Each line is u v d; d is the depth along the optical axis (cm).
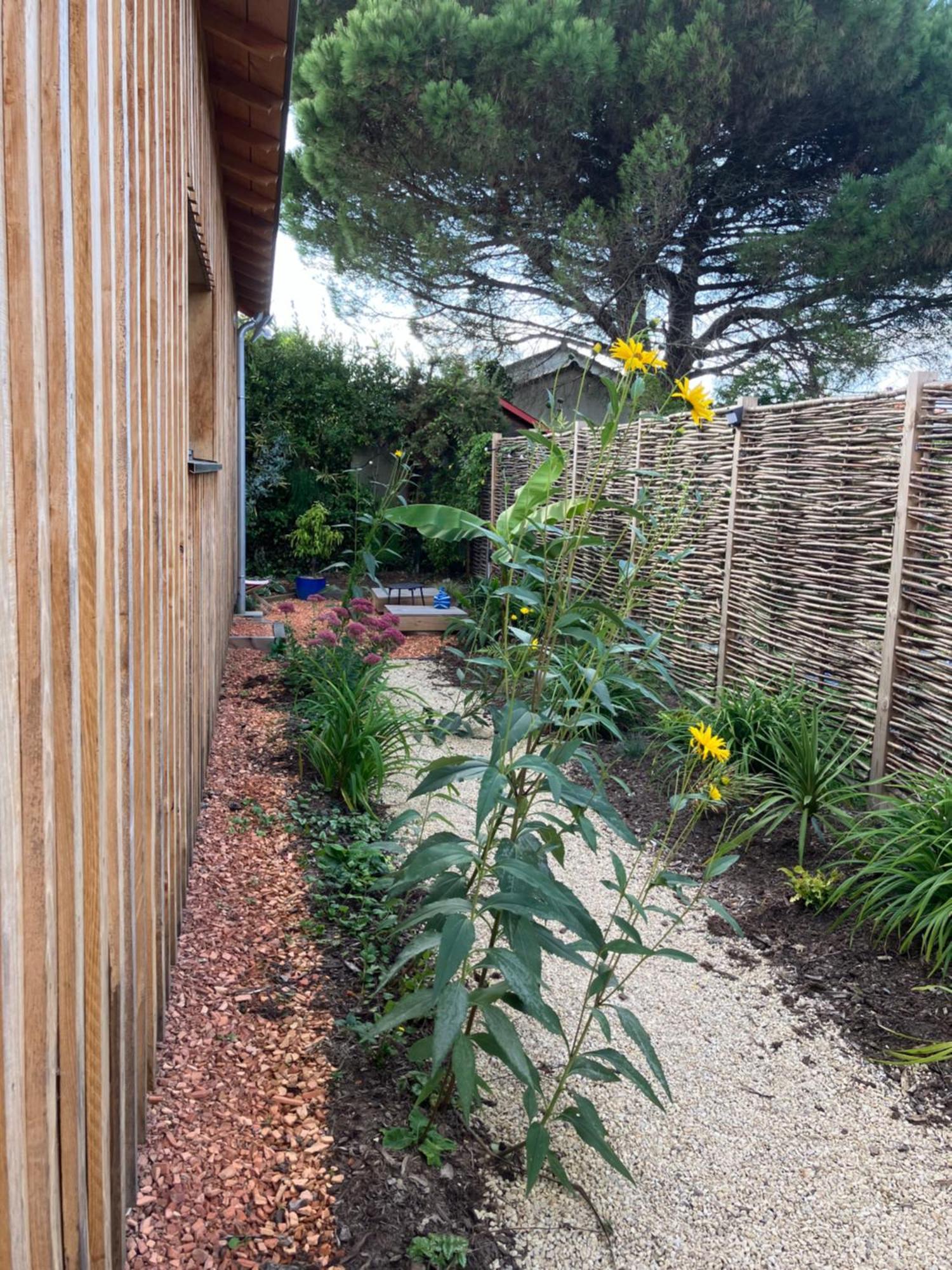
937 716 336
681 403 721
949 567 332
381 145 1027
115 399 129
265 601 909
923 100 1019
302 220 1164
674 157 937
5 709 81
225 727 476
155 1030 187
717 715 423
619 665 221
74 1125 108
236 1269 148
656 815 393
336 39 974
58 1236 104
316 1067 202
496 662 198
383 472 1218
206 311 429
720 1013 252
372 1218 161
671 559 242
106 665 129
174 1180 165
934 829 288
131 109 147
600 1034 238
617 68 967
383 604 914
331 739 382
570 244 991
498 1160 185
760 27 942
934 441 342
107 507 128
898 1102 219
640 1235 172
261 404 1112
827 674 407
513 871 151
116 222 133
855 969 273
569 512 195
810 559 418
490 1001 161
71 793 103
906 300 1064
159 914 200
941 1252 174
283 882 295
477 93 971
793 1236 176
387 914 270
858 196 975
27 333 85
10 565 82
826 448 409
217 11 301
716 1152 198
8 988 84
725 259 1140
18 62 81
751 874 336
